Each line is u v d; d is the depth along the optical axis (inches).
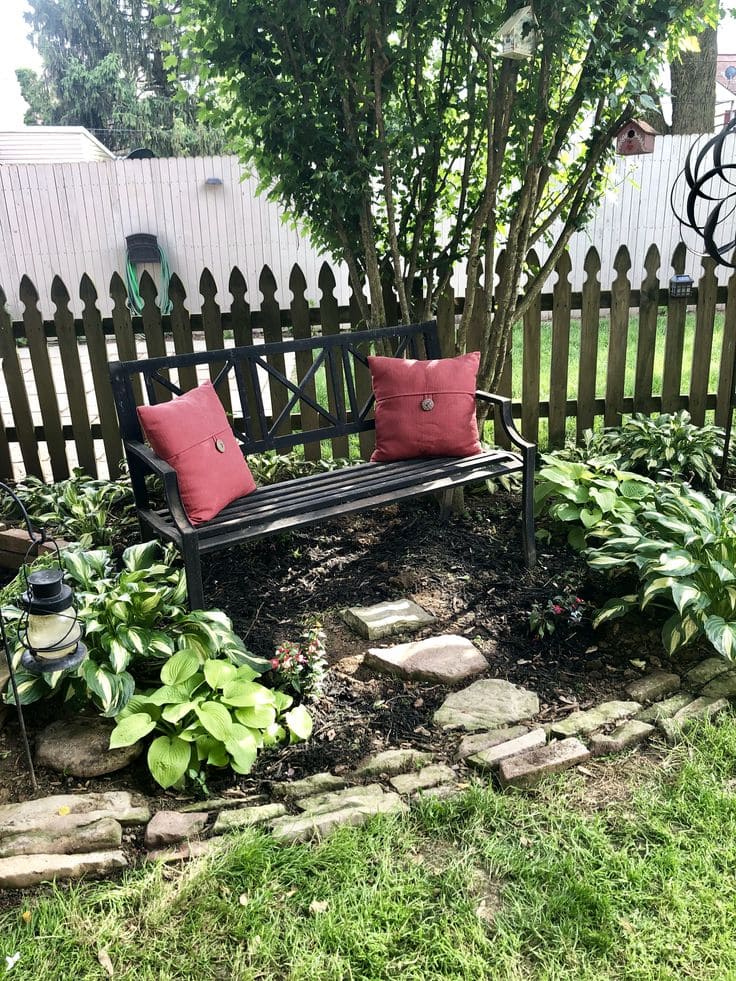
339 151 151.7
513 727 101.5
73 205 448.5
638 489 145.6
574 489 145.0
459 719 103.0
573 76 157.9
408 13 142.3
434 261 172.9
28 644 86.4
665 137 417.1
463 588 135.5
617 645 119.6
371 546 149.8
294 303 181.6
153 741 91.0
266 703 96.8
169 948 71.1
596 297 189.8
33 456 191.6
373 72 144.3
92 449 190.7
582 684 111.3
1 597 122.9
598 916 73.9
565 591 131.4
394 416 144.4
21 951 70.7
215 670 97.5
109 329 183.0
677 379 199.6
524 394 194.2
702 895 75.8
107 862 79.4
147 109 957.8
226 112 161.6
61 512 161.3
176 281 178.1
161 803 88.5
